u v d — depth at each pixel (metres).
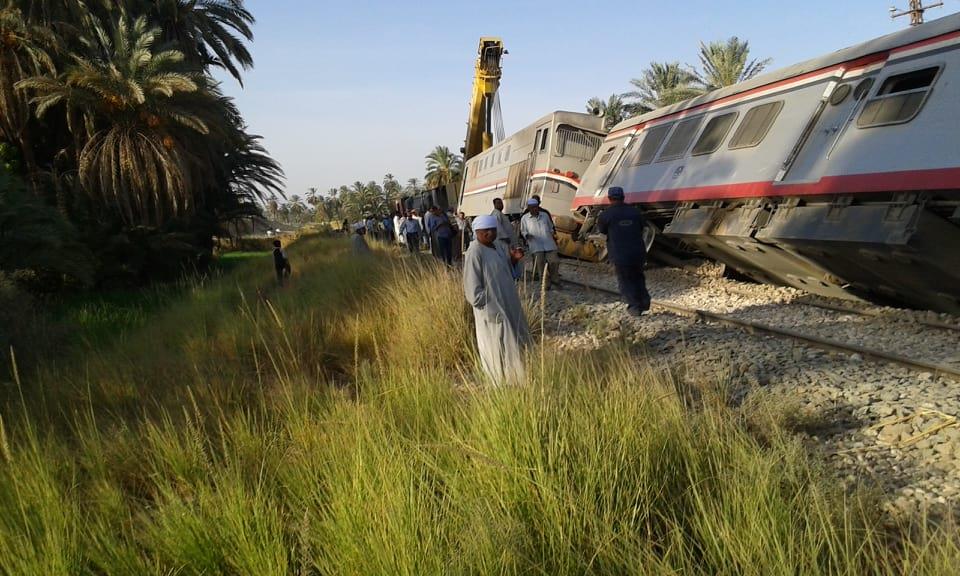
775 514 3.10
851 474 4.09
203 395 6.17
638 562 2.88
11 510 3.94
